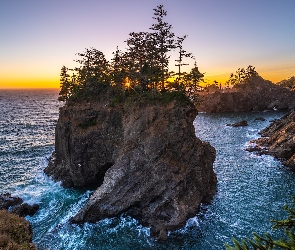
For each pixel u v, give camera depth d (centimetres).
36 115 19662
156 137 4431
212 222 4200
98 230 4112
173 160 4409
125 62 6353
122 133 5528
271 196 5053
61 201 5125
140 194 4281
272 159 7212
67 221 4362
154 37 5966
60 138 6106
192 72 6800
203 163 4884
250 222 4169
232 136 10306
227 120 14375
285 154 7088
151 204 4312
